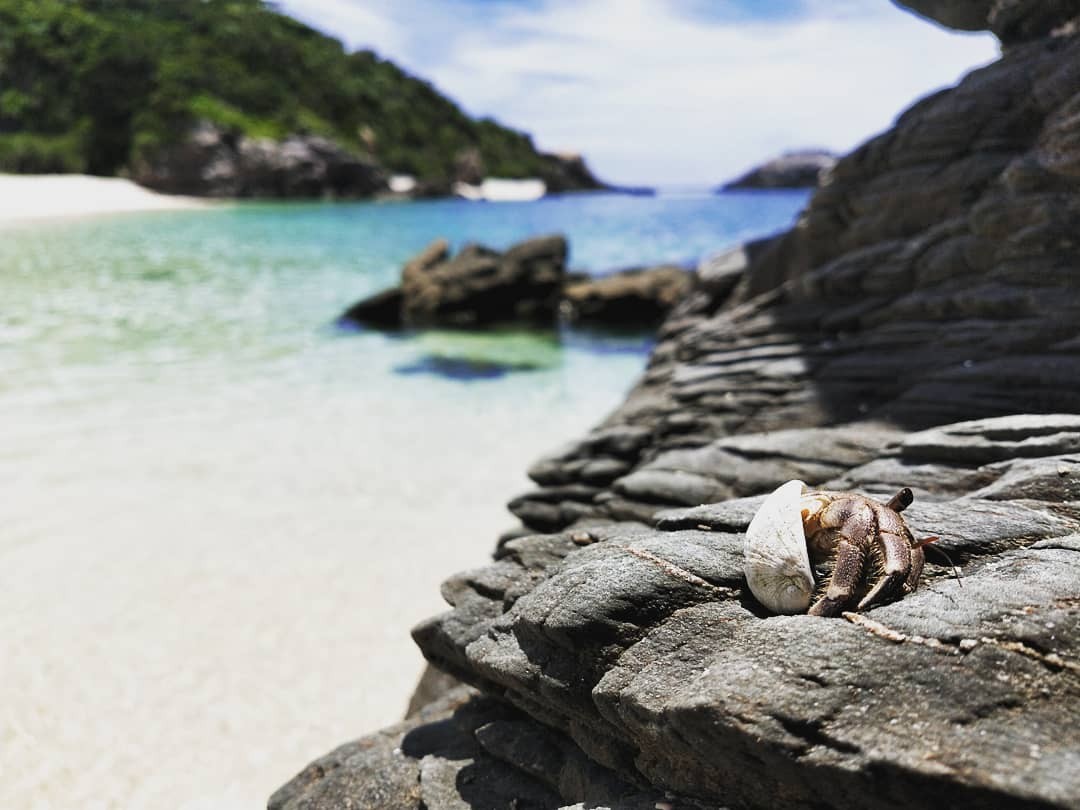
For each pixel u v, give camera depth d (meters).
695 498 0.31
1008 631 0.14
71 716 0.32
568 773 0.19
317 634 0.38
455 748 0.22
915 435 0.28
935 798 0.12
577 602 0.18
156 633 0.38
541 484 0.39
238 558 0.46
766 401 0.41
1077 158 0.37
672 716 0.15
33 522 0.51
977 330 0.39
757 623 0.16
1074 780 0.12
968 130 0.47
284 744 0.31
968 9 0.54
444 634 0.22
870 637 0.15
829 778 0.13
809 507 0.17
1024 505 0.21
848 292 0.52
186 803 0.28
